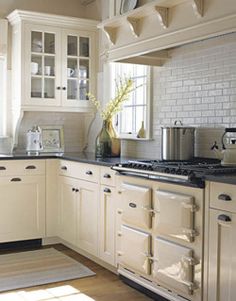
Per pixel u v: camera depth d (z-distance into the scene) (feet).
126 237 10.90
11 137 15.65
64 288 10.86
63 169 14.19
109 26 12.59
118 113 15.28
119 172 11.18
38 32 14.98
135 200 10.48
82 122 16.93
